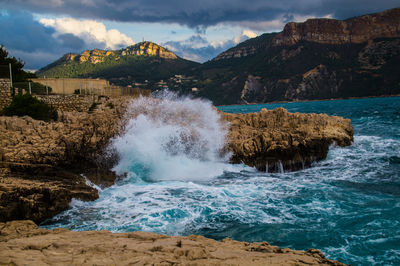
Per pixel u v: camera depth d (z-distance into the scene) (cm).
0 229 772
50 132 1656
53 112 2181
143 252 555
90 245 588
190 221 987
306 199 1172
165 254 554
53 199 1091
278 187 1360
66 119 2061
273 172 1719
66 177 1393
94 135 1712
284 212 1043
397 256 729
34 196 1061
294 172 1678
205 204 1142
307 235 861
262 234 880
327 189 1294
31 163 1416
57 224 1002
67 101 2442
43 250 557
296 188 1331
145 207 1123
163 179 1562
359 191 1251
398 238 813
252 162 1764
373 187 1300
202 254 554
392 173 1512
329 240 825
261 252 608
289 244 816
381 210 1016
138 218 1019
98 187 1395
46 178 1321
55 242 596
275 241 836
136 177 1578
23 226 789
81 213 1084
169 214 1048
